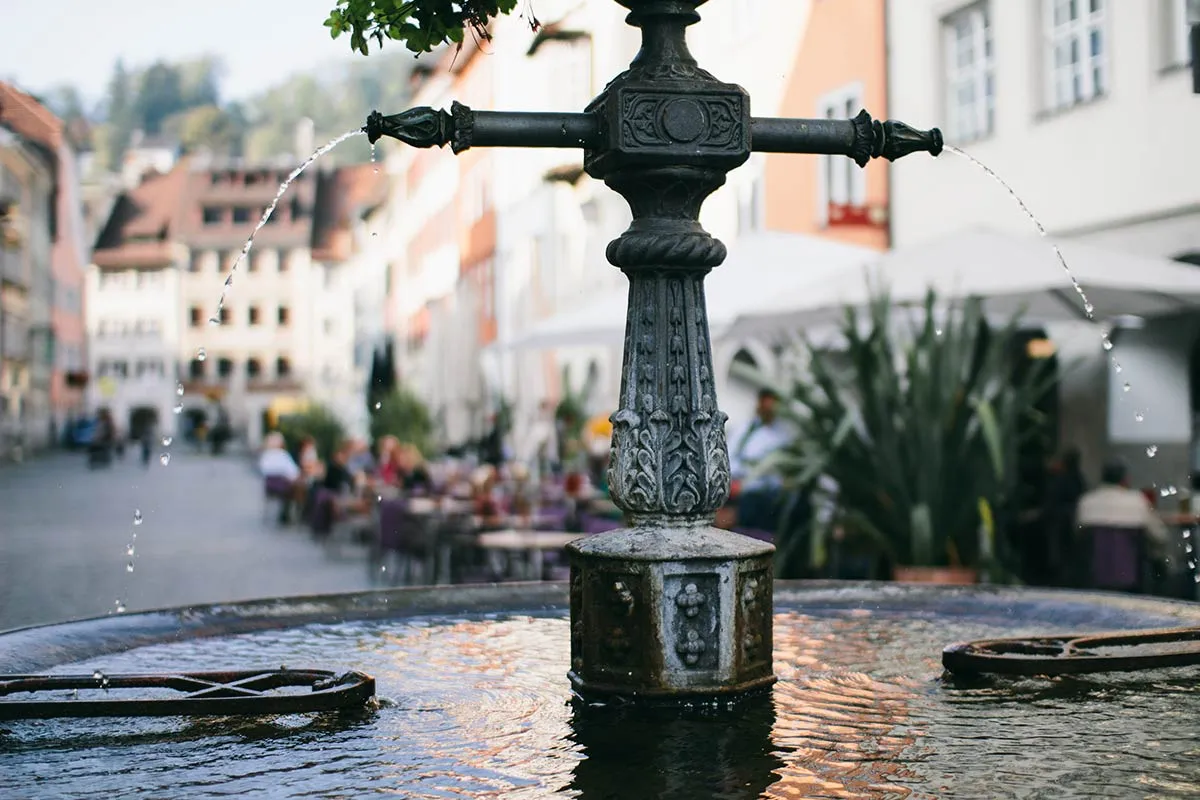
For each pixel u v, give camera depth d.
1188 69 13.67
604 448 19.61
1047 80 16.03
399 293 70.06
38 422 72.50
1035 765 2.76
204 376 105.25
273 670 3.43
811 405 9.29
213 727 3.10
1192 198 13.73
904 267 10.30
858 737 3.03
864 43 19.14
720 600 3.40
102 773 2.72
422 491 17.23
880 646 4.23
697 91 3.51
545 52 30.30
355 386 72.88
